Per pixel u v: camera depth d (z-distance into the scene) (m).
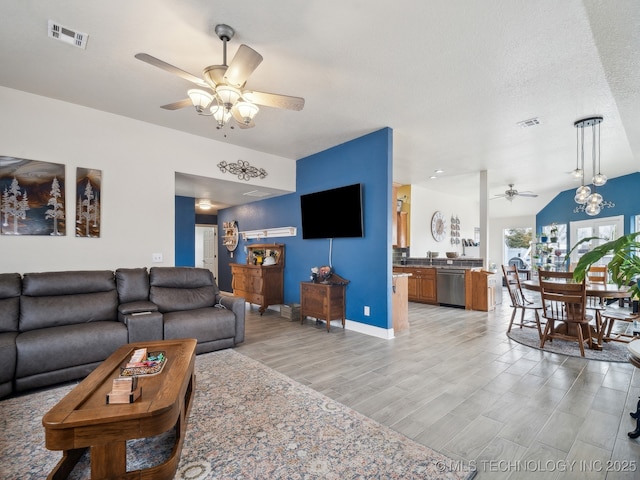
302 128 4.12
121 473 1.43
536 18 2.10
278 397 2.40
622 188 6.83
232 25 2.20
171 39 2.38
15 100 3.16
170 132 4.16
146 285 3.53
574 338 3.46
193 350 2.29
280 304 5.79
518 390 2.54
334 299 4.44
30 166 3.23
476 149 4.94
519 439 1.88
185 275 3.84
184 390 1.78
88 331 2.72
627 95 2.78
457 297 6.24
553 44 2.37
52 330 2.65
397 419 2.10
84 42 2.40
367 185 4.32
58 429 1.32
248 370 2.94
